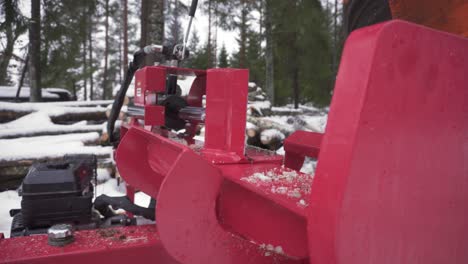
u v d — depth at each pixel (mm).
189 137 1895
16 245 1108
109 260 1107
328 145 772
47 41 10766
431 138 840
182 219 969
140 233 1232
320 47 15461
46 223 1754
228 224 1201
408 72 760
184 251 977
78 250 1082
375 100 725
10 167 4488
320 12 14297
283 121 7930
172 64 1916
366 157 737
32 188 1730
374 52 700
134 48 28031
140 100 1912
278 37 16922
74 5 10875
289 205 923
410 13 1321
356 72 731
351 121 725
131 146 2006
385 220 789
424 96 801
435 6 1200
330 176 756
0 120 6922
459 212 935
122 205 1800
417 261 864
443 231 903
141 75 1892
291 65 18781
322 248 774
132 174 1998
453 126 879
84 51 26062
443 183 881
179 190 961
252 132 5844
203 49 30203
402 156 791
